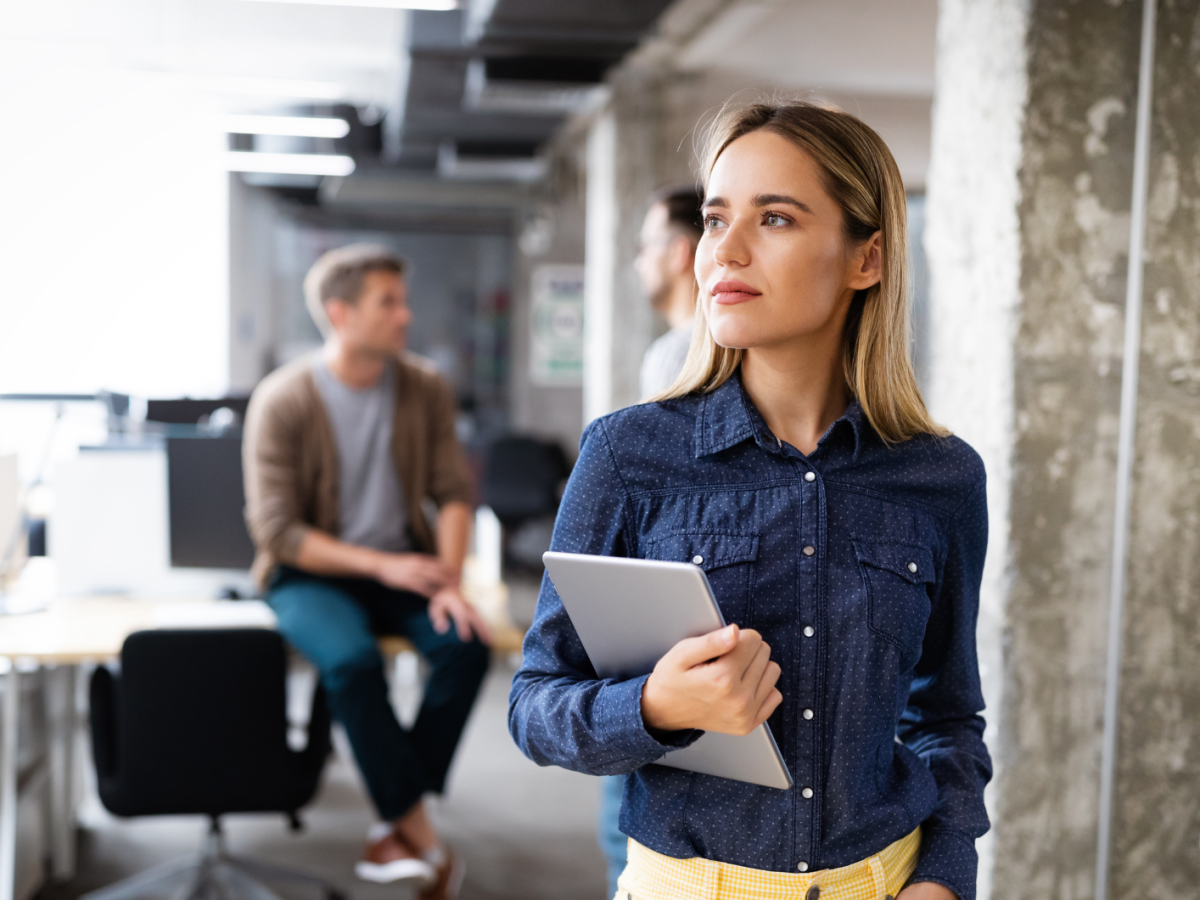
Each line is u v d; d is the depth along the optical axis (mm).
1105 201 1845
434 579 2967
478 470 8133
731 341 1028
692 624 915
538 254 9984
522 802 3838
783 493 1059
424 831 2814
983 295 1944
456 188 9719
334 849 3430
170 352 8398
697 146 1181
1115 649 1868
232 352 8812
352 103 7438
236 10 5004
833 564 1053
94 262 7848
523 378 10500
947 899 1081
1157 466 1850
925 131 6328
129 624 2996
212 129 7133
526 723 1036
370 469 3188
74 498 3393
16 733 2826
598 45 4875
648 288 2539
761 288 1018
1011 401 1865
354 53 5668
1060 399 1868
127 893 2873
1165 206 1812
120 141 7410
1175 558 1859
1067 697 1906
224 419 4113
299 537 2998
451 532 3246
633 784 1104
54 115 6867
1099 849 1905
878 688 1045
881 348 1096
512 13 4406
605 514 1081
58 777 3170
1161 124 1798
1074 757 1915
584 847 3461
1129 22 1822
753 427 1058
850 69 5641
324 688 2760
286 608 2932
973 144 1977
